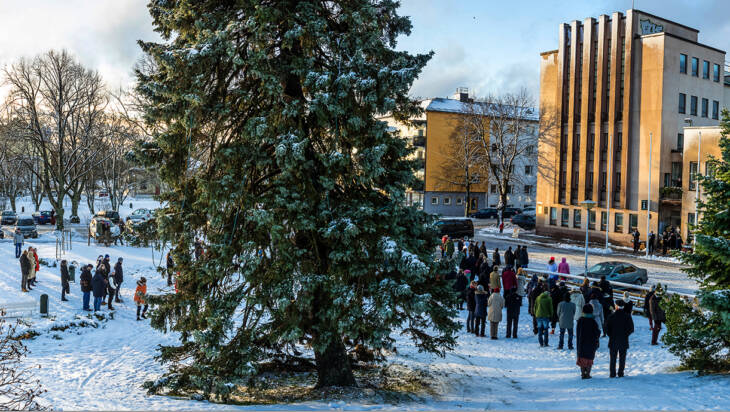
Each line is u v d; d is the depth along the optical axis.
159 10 12.23
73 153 47.12
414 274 10.55
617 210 44.78
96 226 41.91
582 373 13.28
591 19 46.12
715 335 12.09
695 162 39.03
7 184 70.94
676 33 46.78
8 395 10.13
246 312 11.72
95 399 10.77
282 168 10.85
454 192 68.19
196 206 11.36
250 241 10.88
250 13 10.88
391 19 13.76
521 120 57.97
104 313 20.53
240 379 11.14
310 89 11.23
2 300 21.20
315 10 11.50
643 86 43.12
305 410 10.23
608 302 18.67
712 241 11.54
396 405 11.01
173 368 12.53
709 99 45.72
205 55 10.78
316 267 11.11
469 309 19.50
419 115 13.27
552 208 50.41
